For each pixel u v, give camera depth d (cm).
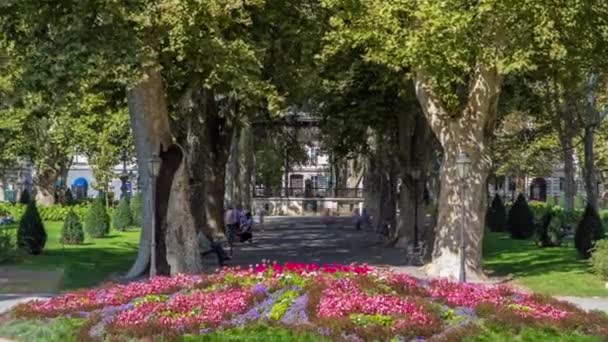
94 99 2577
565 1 1827
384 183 3981
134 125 2125
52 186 5725
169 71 2222
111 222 4516
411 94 2758
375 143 4009
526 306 1234
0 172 5903
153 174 2002
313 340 1061
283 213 7212
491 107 2169
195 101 3036
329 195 7281
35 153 5412
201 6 1859
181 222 2130
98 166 5350
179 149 2145
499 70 1838
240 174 4909
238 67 1991
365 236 4159
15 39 1902
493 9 1773
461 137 2150
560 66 2116
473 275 2130
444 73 1881
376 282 1272
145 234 2138
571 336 1124
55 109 1939
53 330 1194
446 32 1767
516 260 2684
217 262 2691
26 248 2728
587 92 3225
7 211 4831
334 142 3956
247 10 2208
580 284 2005
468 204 2156
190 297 1250
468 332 1084
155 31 1888
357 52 2733
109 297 1339
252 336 1080
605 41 2042
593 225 2586
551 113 3412
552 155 6053
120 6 1772
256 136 5075
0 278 2119
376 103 3084
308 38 2397
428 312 1143
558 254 2844
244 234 3638
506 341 1089
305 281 1288
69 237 3312
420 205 3155
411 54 1827
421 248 2666
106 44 1761
